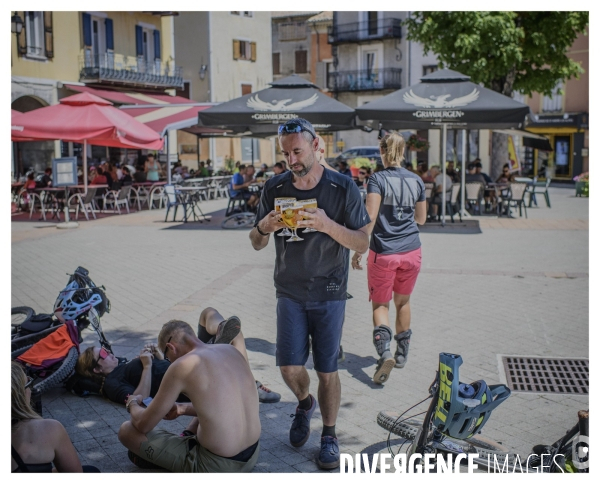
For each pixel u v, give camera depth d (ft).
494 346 21.79
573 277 32.45
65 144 89.30
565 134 124.77
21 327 18.52
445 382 12.40
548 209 68.85
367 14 144.25
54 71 89.66
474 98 46.01
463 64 74.54
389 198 18.67
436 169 60.23
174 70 114.83
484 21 71.56
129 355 20.80
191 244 43.47
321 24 155.53
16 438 10.96
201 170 86.12
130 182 72.64
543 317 25.22
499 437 15.15
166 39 113.70
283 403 17.30
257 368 19.81
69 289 19.06
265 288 30.19
